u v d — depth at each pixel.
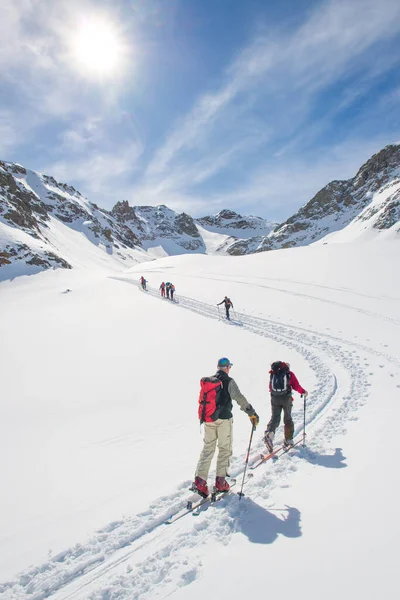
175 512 4.90
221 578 3.32
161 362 17.08
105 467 7.38
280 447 6.92
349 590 2.83
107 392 14.02
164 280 43.06
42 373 17.25
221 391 5.41
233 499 5.02
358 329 19.41
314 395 10.45
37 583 3.75
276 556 3.50
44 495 6.29
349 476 5.09
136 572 3.73
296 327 21.03
